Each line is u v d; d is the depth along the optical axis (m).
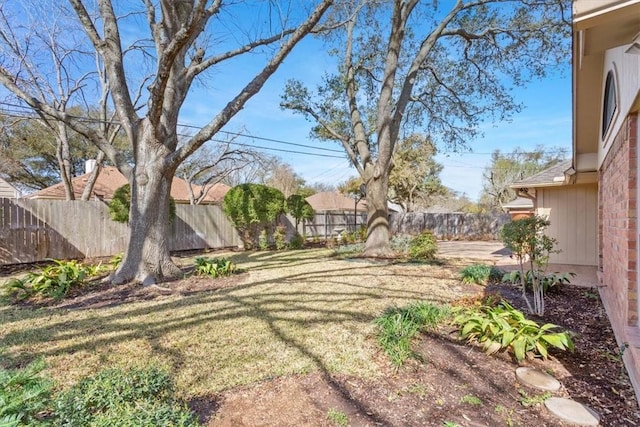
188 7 6.30
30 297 5.19
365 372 2.84
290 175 29.50
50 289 5.31
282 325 3.86
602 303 5.05
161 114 6.04
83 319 4.11
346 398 2.48
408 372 2.87
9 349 3.20
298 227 15.59
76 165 20.64
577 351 3.38
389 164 10.10
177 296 5.20
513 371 2.97
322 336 3.54
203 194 19.09
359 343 3.38
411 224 20.78
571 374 2.94
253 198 12.31
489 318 3.61
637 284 3.14
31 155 17.27
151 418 1.88
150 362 2.93
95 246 10.13
